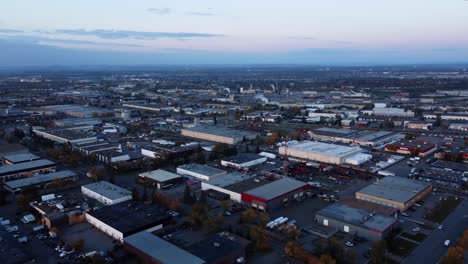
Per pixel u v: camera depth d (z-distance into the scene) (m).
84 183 96.44
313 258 56.56
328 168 108.12
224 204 77.31
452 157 118.12
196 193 89.00
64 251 60.91
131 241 59.94
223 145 128.50
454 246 62.62
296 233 65.56
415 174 102.50
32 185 90.19
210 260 54.38
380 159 120.88
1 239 61.81
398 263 57.50
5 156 116.00
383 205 78.19
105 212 72.69
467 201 84.12
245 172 105.94
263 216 69.81
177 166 111.88
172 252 56.28
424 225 71.31
